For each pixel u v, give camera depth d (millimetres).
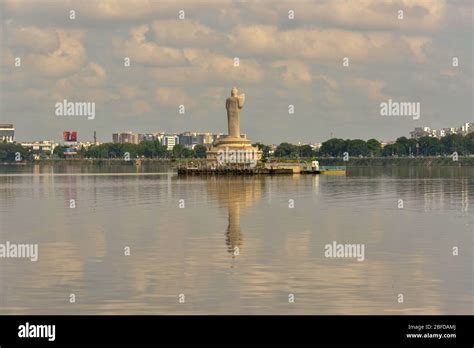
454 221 114000
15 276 70438
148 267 74375
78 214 128375
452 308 59062
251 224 110562
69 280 68500
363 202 152875
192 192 189750
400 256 80500
